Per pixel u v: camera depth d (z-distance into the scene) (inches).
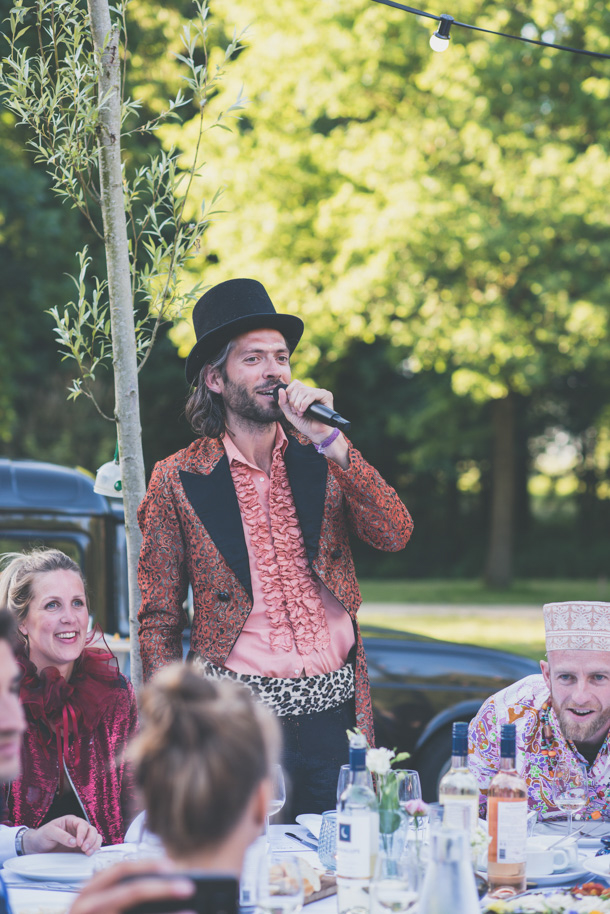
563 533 1585.9
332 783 157.9
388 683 305.3
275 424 172.6
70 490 263.9
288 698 157.9
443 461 1493.6
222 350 168.4
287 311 879.7
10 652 93.0
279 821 157.3
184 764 73.5
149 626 165.6
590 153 818.2
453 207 812.6
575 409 1446.9
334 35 851.4
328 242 890.7
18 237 824.3
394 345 941.8
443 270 887.7
